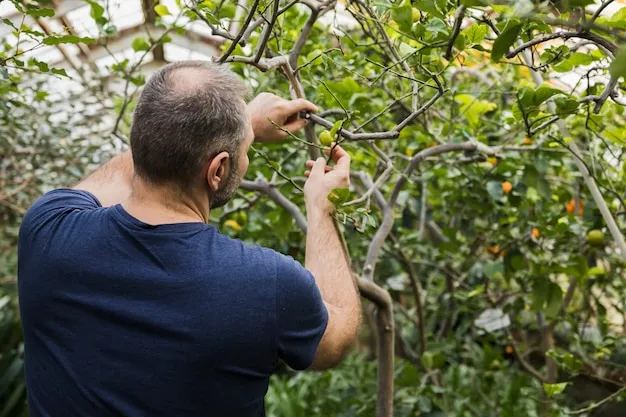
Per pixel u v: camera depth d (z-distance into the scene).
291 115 1.50
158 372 1.10
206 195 1.18
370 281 1.92
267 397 4.09
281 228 2.23
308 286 1.14
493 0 0.93
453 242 3.00
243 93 1.19
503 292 3.29
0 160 4.26
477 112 2.27
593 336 3.03
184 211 1.16
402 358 4.05
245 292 1.10
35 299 1.17
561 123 2.01
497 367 3.42
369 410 3.23
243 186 2.13
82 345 1.13
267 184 2.14
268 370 1.15
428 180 2.81
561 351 3.11
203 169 1.13
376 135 1.41
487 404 3.58
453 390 3.58
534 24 1.20
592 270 2.67
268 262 1.13
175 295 1.10
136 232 1.13
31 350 1.19
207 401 1.12
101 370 1.11
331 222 1.35
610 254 2.85
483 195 2.64
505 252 2.77
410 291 4.28
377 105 2.55
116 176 1.43
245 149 1.19
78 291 1.14
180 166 1.13
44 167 4.32
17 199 4.45
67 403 1.13
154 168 1.14
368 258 1.99
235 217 2.74
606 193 2.35
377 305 1.94
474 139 2.08
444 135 2.39
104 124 4.67
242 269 1.11
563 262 2.61
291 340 1.13
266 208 2.77
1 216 4.64
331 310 1.23
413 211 3.50
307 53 2.33
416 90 1.48
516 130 2.25
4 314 3.73
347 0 1.72
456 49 1.44
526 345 3.80
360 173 2.12
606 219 1.92
